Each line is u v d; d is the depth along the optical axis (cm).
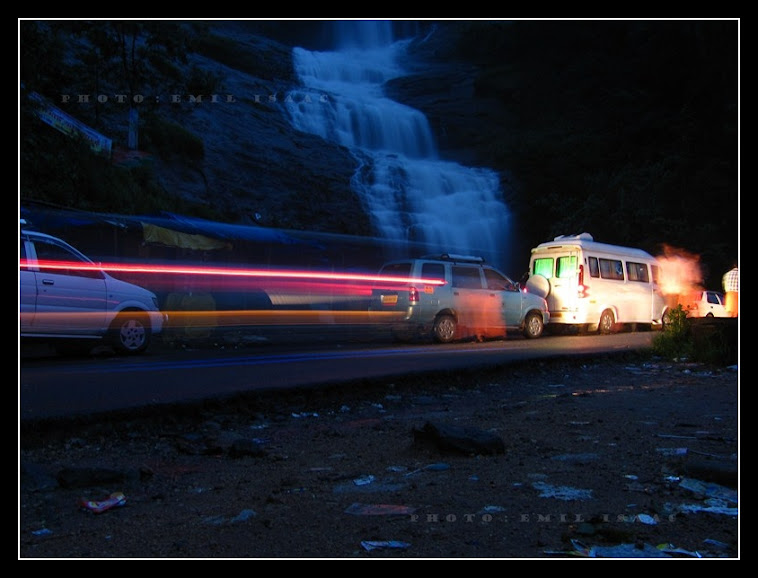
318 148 3528
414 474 474
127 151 2255
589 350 1251
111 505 412
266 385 774
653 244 2948
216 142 3009
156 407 646
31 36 1848
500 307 1582
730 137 3341
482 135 4291
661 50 4138
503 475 466
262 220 2442
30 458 529
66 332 1040
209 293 1440
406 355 1163
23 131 1542
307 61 5234
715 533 353
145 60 2841
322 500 420
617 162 3716
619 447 546
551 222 3353
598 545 338
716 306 2598
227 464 525
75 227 1292
